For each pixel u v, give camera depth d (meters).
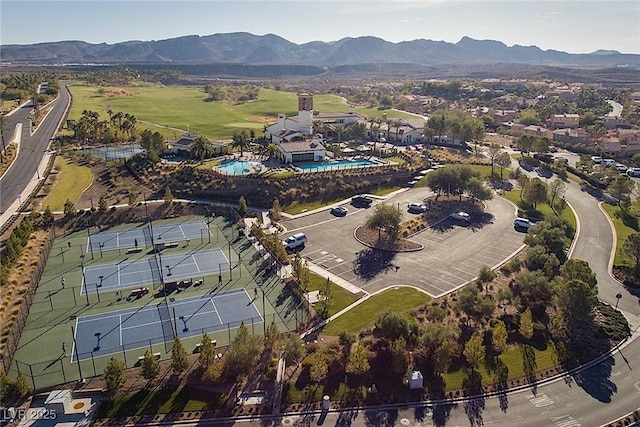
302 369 57.97
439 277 82.19
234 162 143.50
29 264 83.81
